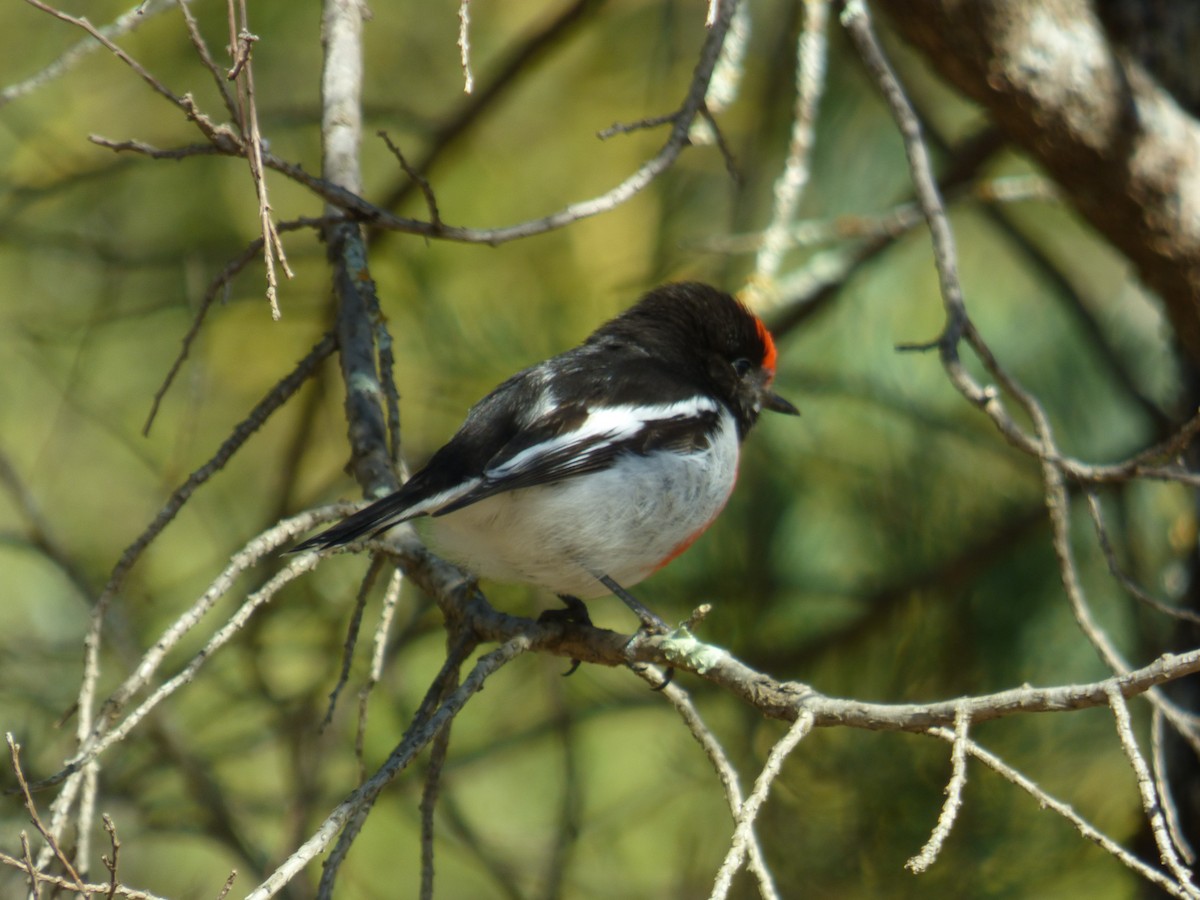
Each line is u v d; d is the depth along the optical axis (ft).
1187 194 23.47
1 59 36.06
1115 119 23.09
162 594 33.58
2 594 36.96
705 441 23.73
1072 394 30.63
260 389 37.91
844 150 33.35
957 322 20.65
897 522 29.35
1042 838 26.84
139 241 35.27
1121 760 27.30
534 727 31.78
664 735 32.07
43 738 30.66
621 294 33.86
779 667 29.14
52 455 37.17
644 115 34.94
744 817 13.62
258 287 34.91
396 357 33.71
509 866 32.53
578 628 19.52
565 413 22.88
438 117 35.83
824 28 22.95
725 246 27.99
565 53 37.24
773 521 29.71
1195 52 25.30
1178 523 26.78
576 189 36.50
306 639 32.37
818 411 30.55
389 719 33.06
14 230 33.14
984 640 28.58
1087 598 28.94
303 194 35.81
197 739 32.24
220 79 15.56
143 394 37.50
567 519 22.20
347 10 23.11
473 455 21.88
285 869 13.64
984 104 23.73
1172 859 12.78
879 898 26.68
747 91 35.68
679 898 30.12
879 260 32.91
